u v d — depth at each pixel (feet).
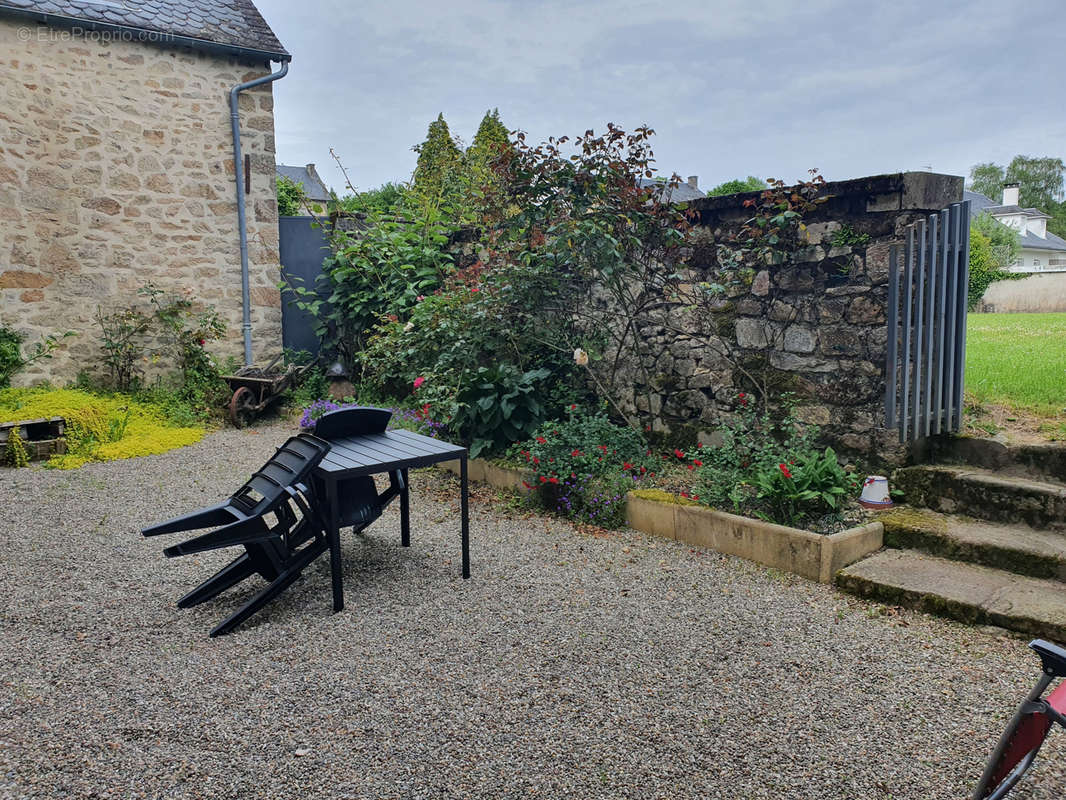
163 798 6.11
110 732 7.13
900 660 8.57
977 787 5.83
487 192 17.40
